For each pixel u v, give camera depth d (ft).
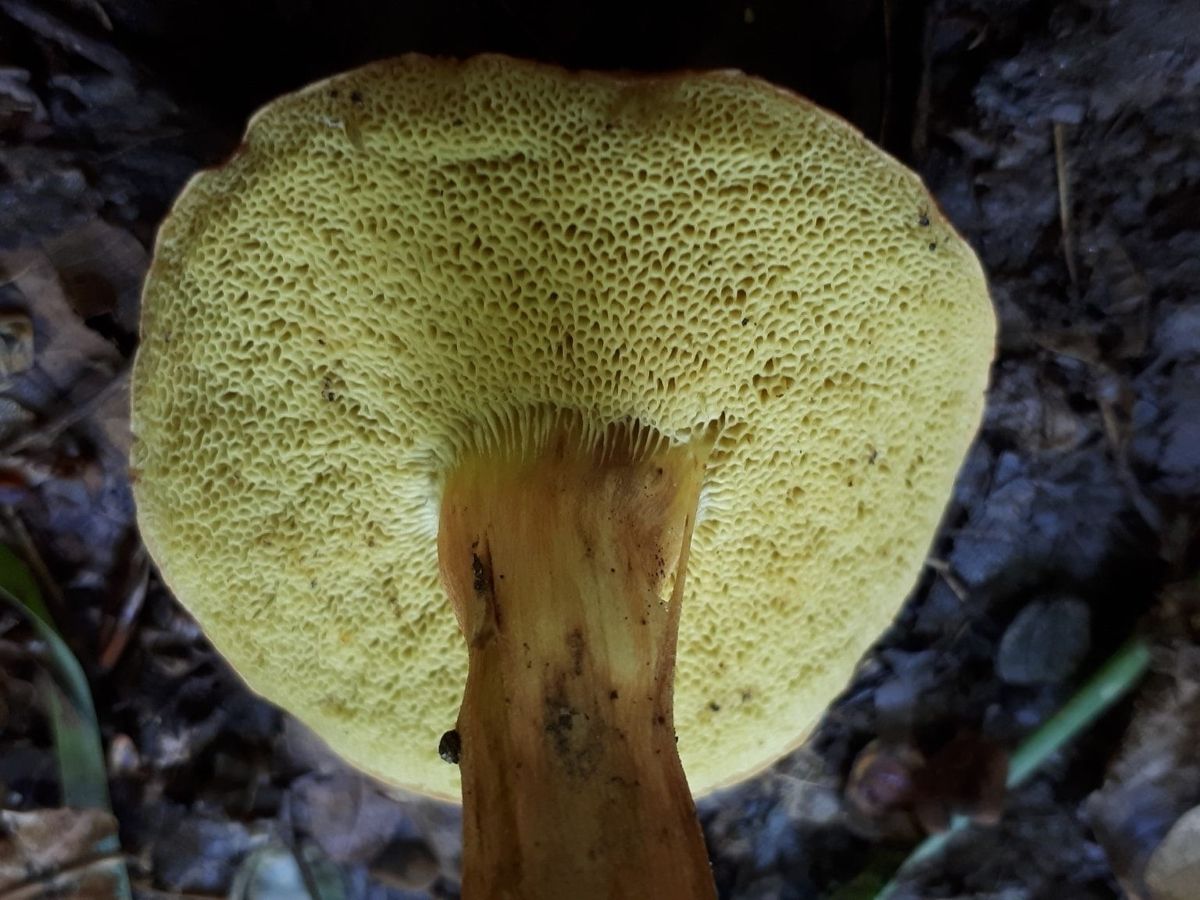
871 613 0.32
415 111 0.21
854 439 0.28
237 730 0.39
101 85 0.33
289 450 0.28
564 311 0.24
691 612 0.31
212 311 0.25
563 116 0.21
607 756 0.24
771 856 0.41
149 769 0.38
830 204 0.23
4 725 0.37
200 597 0.30
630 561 0.25
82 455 0.36
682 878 0.23
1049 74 0.34
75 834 0.37
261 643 0.31
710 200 0.22
